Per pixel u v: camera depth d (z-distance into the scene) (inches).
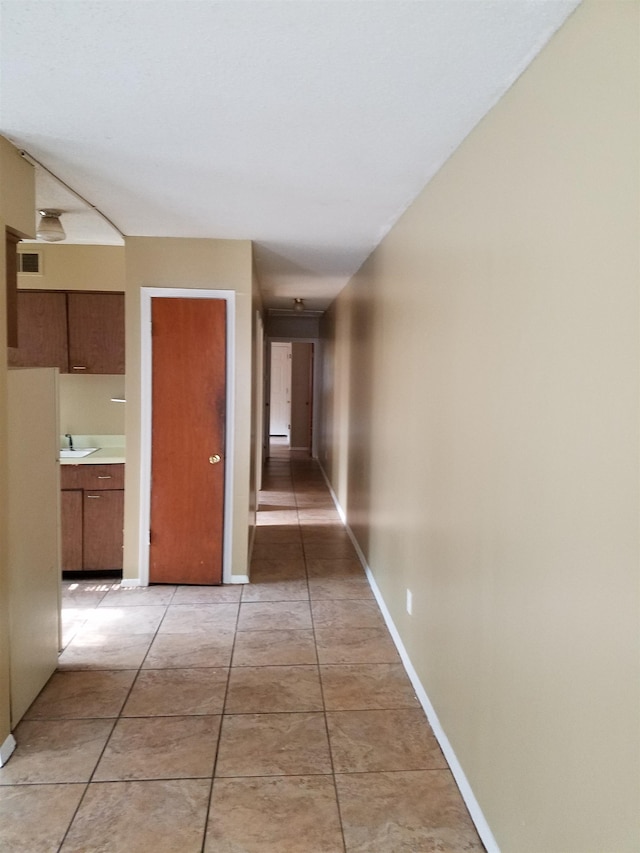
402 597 115.8
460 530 79.7
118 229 137.3
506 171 64.2
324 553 181.9
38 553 101.0
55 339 157.2
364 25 52.9
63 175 97.7
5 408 84.4
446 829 72.9
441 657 88.7
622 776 43.3
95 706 98.4
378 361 145.7
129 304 146.7
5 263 83.5
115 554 157.4
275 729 92.7
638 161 41.0
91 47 58.0
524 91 59.7
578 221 49.0
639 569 41.3
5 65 61.7
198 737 90.4
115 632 126.3
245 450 152.9
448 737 84.9
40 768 82.9
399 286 119.7
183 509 152.6
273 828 72.6
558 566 52.7
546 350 54.7
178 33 55.1
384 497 136.6
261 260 173.2
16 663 91.7
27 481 95.8
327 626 130.6
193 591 150.5
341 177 96.0
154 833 71.5
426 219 98.3
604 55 45.1
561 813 52.3
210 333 148.5
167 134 80.1
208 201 112.3
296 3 49.8
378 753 87.0
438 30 53.4
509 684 63.6
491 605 68.7
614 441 44.1
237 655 116.6
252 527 183.2
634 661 41.9
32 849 68.9
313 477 303.9
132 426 149.9
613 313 44.2
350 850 69.5
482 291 71.3
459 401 80.1
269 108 71.2
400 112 71.1
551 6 49.2
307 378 388.2
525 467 59.3
